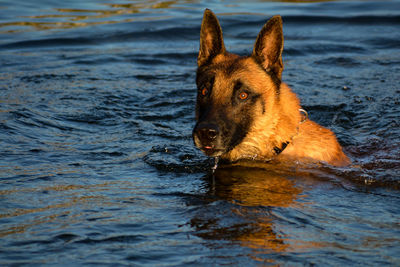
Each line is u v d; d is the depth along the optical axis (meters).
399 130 9.27
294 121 7.56
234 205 5.66
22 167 6.76
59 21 18.88
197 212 5.39
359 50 15.44
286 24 18.58
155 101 11.02
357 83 12.22
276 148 7.47
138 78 12.78
